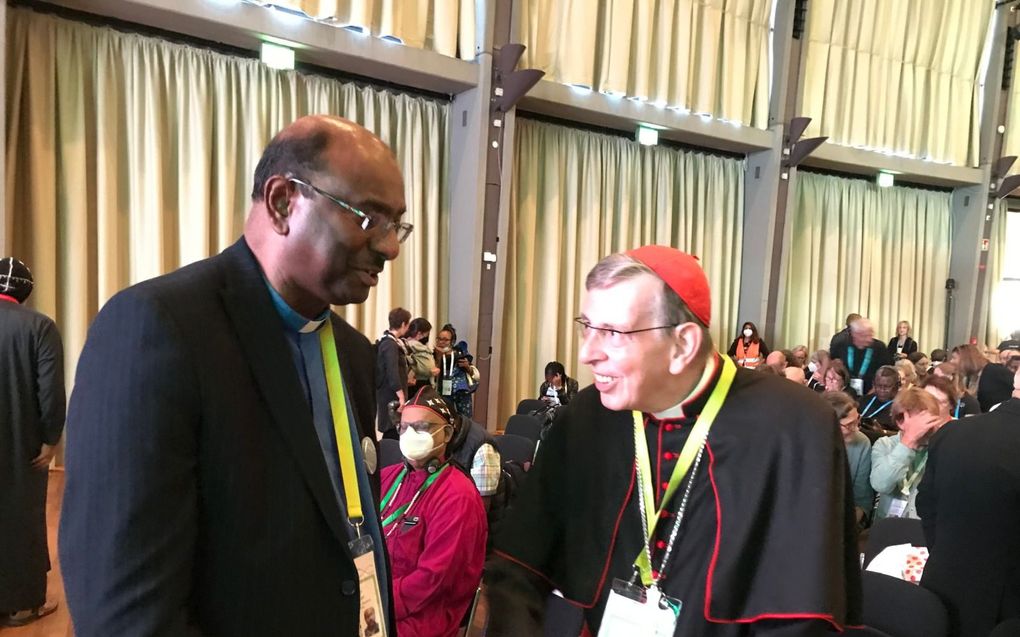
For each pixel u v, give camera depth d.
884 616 1.58
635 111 5.84
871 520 2.80
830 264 7.63
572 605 1.02
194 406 0.66
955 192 8.53
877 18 7.18
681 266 0.87
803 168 7.47
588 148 6.02
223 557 0.69
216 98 4.33
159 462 0.62
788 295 7.51
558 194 5.85
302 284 0.78
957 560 1.68
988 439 1.65
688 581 0.88
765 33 6.64
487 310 5.22
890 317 8.20
